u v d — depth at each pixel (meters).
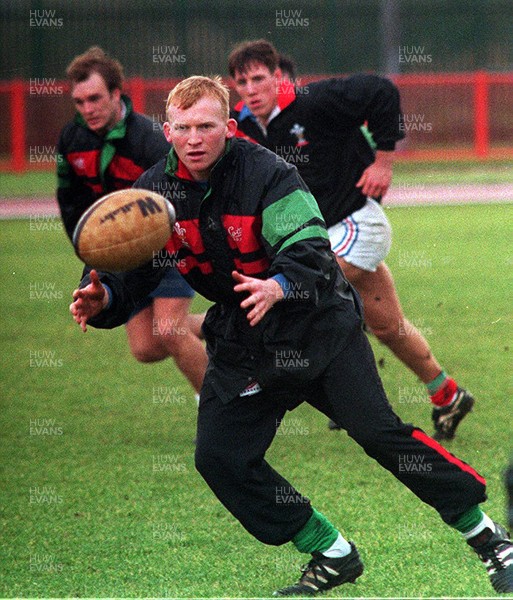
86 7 97.62
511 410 24.48
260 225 13.59
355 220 21.86
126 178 21.97
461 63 101.81
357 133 22.02
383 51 96.56
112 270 13.84
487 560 14.45
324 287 13.65
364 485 19.75
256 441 14.24
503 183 74.81
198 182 13.83
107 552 16.81
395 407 25.47
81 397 27.19
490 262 45.03
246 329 14.03
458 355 29.91
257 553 16.62
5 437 23.77
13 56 96.19
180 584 15.32
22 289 42.81
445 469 13.92
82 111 21.36
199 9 98.88
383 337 22.11
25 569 16.12
